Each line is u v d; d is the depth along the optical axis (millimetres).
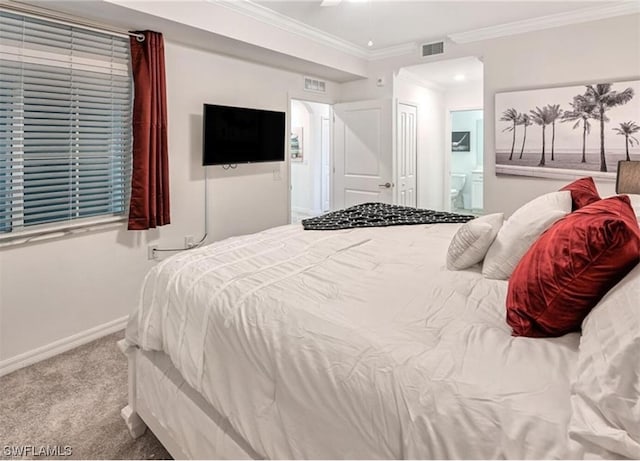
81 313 2885
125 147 3127
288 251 2041
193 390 1487
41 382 2334
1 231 2484
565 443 706
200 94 3648
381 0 3299
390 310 1269
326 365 1034
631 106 3348
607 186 3500
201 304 1463
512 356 954
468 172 8281
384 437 881
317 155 7625
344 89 5348
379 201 5098
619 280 957
